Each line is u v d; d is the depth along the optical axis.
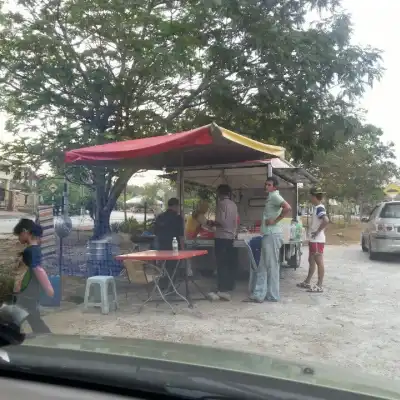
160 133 12.55
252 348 5.27
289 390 1.43
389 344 5.51
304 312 6.96
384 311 7.11
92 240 9.19
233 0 11.16
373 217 14.02
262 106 12.49
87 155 7.43
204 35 11.95
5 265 9.62
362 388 1.55
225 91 12.15
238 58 11.93
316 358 4.99
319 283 8.67
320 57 11.82
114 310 6.93
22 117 12.09
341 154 24.92
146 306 7.25
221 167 9.44
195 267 9.66
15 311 1.94
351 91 12.39
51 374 1.50
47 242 8.90
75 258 9.34
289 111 12.73
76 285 8.48
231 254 8.54
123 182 12.73
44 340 1.96
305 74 11.73
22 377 1.50
